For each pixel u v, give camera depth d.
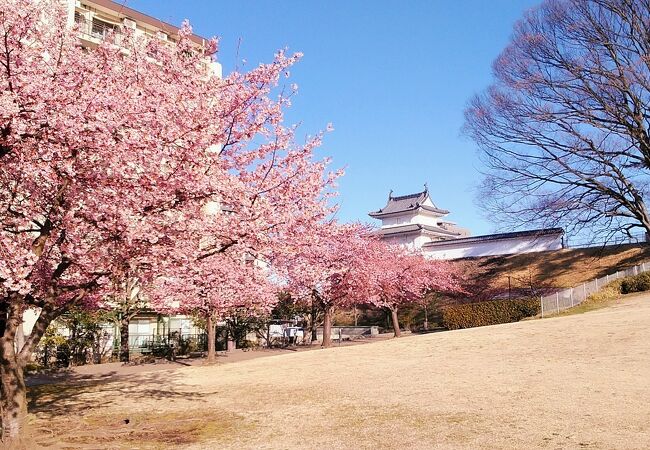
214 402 13.11
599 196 30.28
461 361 16.56
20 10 8.11
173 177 8.52
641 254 35.62
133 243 8.67
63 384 17.28
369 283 27.64
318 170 10.77
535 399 10.56
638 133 29.33
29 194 8.98
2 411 8.71
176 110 8.79
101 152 8.00
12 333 8.85
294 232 10.38
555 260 38.78
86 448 8.62
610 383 11.45
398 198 55.91
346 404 11.62
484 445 7.80
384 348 21.75
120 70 9.70
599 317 22.31
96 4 27.80
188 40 10.34
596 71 28.30
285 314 36.66
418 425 9.28
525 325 23.14
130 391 15.33
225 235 9.58
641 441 7.43
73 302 9.38
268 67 10.28
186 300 20.58
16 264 8.01
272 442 8.84
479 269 41.25
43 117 7.74
